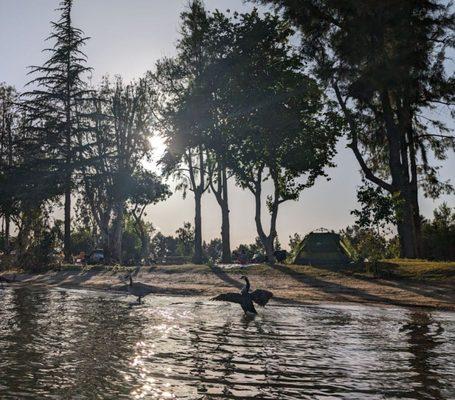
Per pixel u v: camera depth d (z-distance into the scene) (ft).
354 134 124.67
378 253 89.45
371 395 22.03
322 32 121.39
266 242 129.90
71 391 22.50
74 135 163.02
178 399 21.43
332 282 77.15
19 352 30.68
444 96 116.26
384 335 37.19
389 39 110.32
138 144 165.68
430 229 139.95
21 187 155.33
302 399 21.45
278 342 34.30
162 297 67.87
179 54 147.23
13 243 164.76
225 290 73.56
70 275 110.73
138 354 30.25
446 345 33.35
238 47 136.67
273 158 131.13
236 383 23.93
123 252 227.61
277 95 132.87
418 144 128.98
